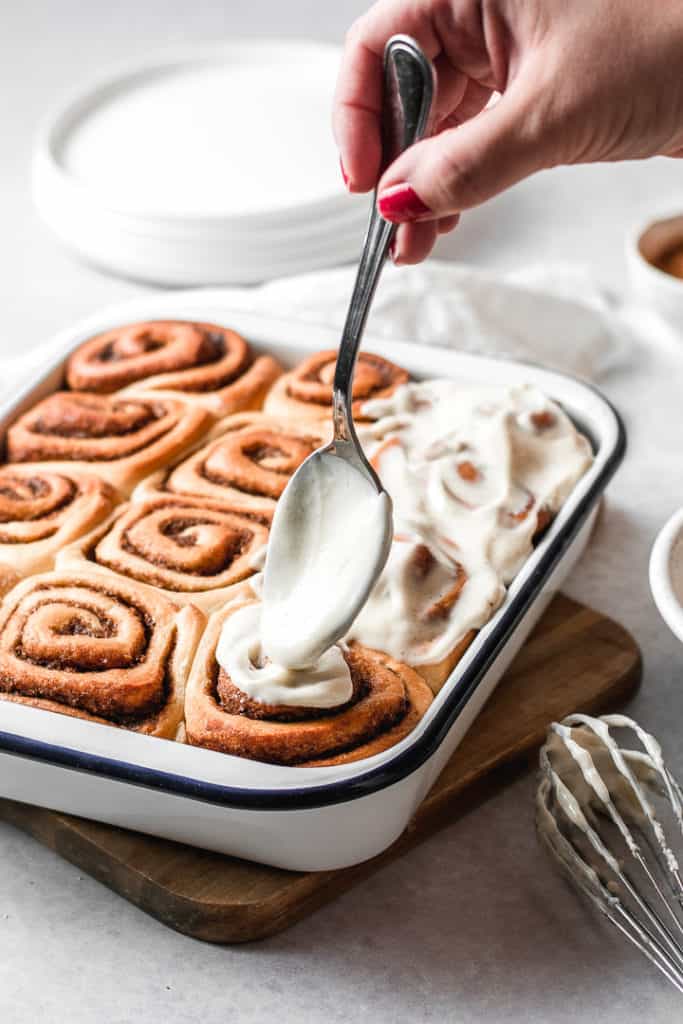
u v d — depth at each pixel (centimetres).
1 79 142
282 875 69
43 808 71
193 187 114
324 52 127
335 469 69
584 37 65
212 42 135
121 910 70
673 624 69
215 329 89
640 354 103
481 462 79
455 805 73
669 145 68
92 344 89
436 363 86
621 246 114
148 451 82
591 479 78
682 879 70
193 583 74
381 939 69
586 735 72
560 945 69
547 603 79
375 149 76
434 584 73
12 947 69
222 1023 66
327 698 67
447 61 77
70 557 76
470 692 68
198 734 68
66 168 116
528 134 66
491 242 115
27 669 70
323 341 88
